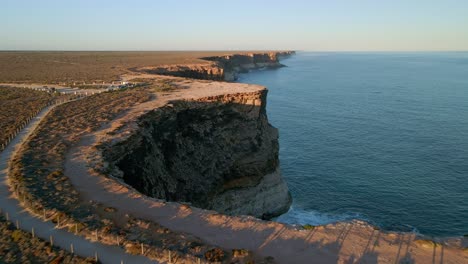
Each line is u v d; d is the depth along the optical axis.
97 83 88.94
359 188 55.94
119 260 19.33
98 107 54.97
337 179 59.28
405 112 104.25
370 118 97.50
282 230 22.97
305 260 19.64
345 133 83.62
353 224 23.73
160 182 41.16
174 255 19.61
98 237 21.34
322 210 51.41
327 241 21.59
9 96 69.12
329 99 127.25
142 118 45.91
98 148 36.03
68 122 46.72
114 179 30.66
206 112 52.44
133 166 38.00
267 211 53.81
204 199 48.53
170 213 25.05
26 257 19.39
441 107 110.62
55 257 19.27
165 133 47.25
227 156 52.28
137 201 26.55
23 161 33.00
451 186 54.94
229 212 51.31
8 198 26.62
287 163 66.38
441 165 62.88
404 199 51.81
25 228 22.38
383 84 167.38
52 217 23.53
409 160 65.69
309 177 60.44
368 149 72.25
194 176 48.47
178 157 47.66
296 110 108.62
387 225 46.00
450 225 45.12
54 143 38.53
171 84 78.88
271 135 57.66
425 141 76.00
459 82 171.75
